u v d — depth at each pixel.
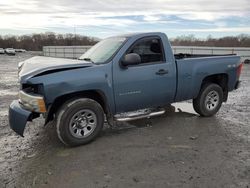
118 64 4.87
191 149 4.49
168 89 5.49
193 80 5.81
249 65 27.75
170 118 6.23
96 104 4.75
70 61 4.84
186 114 6.57
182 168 3.83
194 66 5.80
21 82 4.37
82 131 4.69
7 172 3.80
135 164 3.97
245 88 10.97
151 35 5.28
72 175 3.68
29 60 5.23
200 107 6.18
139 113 5.34
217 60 6.17
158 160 4.09
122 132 5.32
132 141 4.86
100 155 4.29
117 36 5.59
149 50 5.26
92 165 3.96
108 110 4.92
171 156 4.23
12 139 5.04
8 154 4.39
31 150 4.54
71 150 4.51
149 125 5.74
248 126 5.68
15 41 107.88
